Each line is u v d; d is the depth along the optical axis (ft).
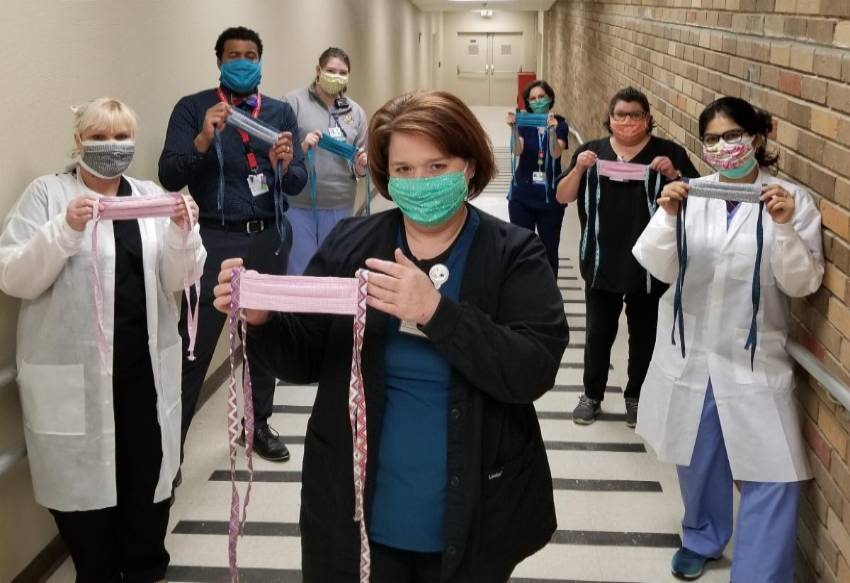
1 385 6.88
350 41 26.05
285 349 4.61
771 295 7.06
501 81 69.26
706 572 8.09
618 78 22.98
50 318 6.66
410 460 4.46
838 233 6.51
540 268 4.55
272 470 10.40
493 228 4.63
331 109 13.41
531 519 4.70
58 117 8.11
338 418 4.53
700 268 7.25
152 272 7.02
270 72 16.07
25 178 7.46
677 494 9.78
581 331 15.98
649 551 8.59
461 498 4.34
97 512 7.20
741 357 7.20
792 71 7.68
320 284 4.11
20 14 7.36
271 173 10.05
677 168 10.63
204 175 9.76
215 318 9.78
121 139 6.77
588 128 32.27
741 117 6.91
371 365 4.45
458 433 4.36
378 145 4.52
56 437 6.80
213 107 9.37
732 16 10.11
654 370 7.86
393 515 4.50
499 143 44.06
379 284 4.02
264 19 15.66
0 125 7.04
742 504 7.29
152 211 6.17
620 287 10.58
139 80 10.16
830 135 6.66
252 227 9.97
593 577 8.14
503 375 4.16
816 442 7.23
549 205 15.60
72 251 6.30
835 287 6.57
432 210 4.27
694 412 7.50
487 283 4.47
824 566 7.02
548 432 11.50
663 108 15.38
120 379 7.07
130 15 9.86
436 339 4.06
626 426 11.65
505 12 67.41
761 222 6.66
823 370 6.54
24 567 7.76
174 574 8.20
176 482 9.87
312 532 4.69
